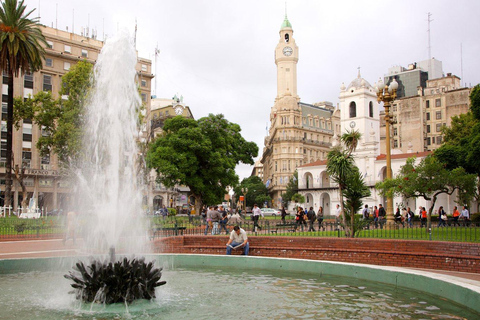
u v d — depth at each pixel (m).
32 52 35.66
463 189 28.52
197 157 47.00
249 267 13.61
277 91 124.12
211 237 17.89
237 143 55.78
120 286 8.90
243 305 8.89
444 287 9.20
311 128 115.19
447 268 13.02
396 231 22.80
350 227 20.14
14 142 62.78
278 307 8.71
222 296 9.74
